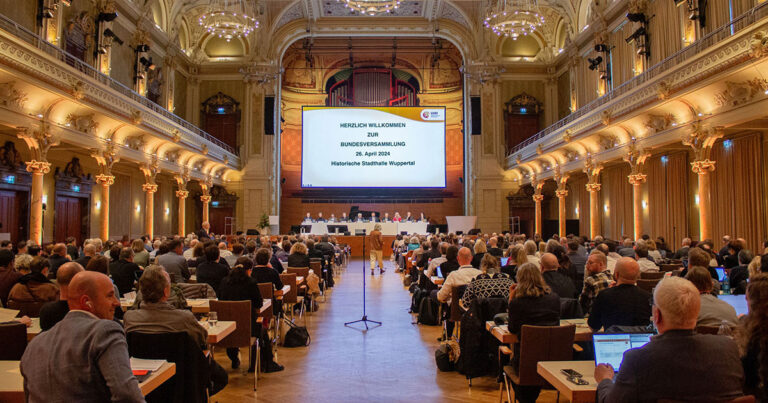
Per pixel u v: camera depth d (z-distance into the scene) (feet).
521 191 96.99
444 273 27.55
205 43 98.22
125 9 70.44
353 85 118.32
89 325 7.35
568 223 76.54
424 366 20.94
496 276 18.84
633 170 55.42
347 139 94.68
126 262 21.91
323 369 20.52
